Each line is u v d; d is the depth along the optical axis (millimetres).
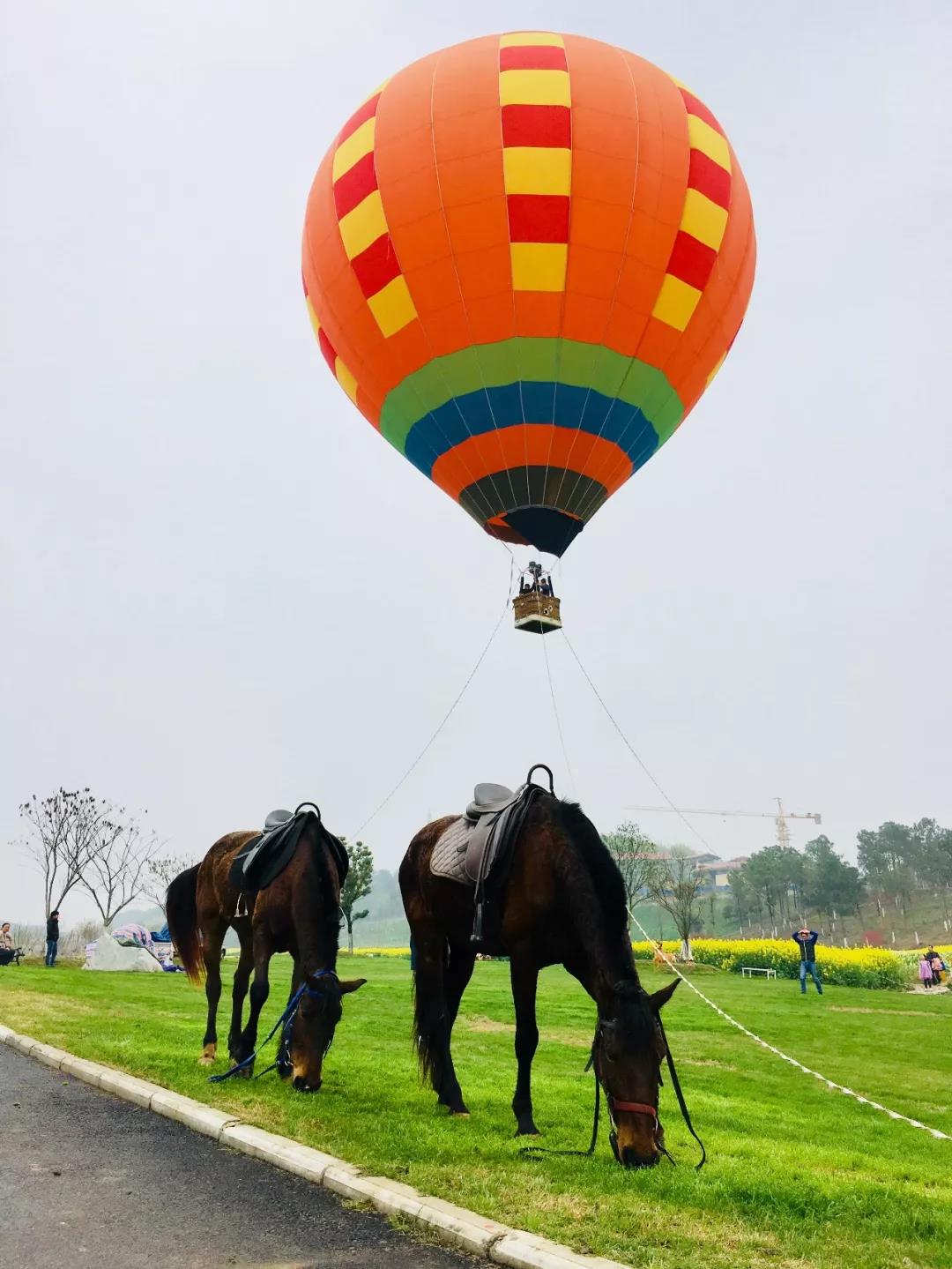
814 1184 6062
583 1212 5070
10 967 22625
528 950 7254
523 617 21516
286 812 9555
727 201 20234
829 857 135125
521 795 7723
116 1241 4789
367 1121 6996
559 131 18875
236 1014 9359
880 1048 16688
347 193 20094
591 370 19875
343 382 23094
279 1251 4711
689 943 40750
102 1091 7879
